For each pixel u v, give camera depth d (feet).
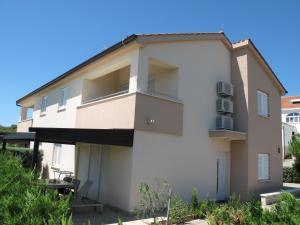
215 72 49.19
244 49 51.65
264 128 53.88
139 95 36.22
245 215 19.47
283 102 141.79
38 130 33.76
